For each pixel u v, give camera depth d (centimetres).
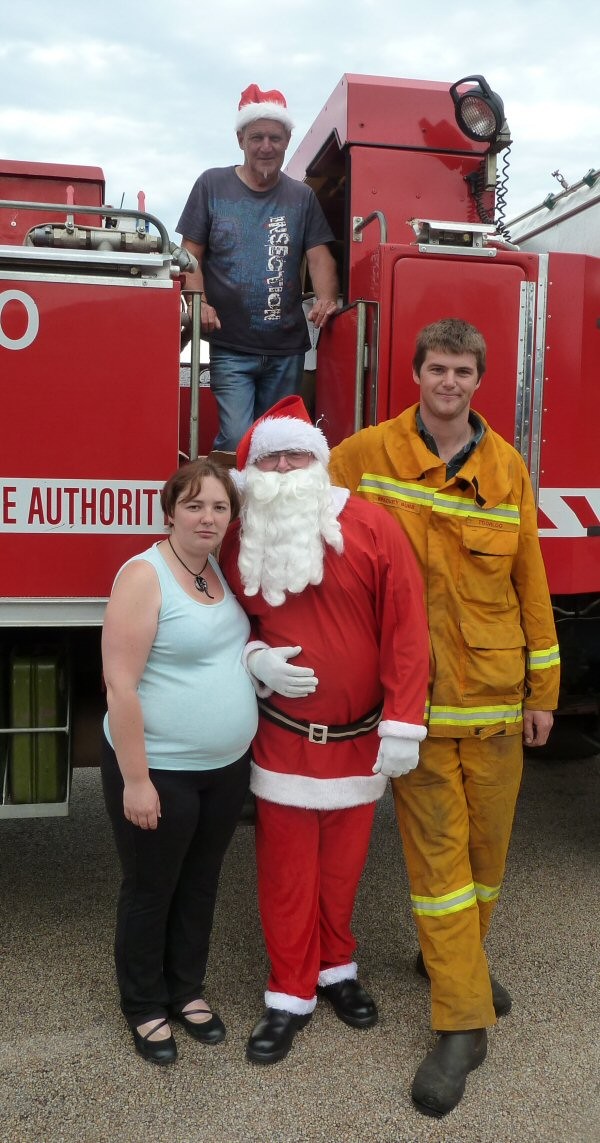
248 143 342
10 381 270
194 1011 267
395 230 378
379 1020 277
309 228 362
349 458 278
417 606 248
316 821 265
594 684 380
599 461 335
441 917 257
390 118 375
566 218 458
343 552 245
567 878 376
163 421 279
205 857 258
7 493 273
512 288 314
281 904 265
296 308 362
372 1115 237
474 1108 240
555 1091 247
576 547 332
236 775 252
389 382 309
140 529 281
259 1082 249
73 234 272
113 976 300
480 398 316
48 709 299
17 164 429
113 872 376
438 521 260
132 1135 229
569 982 300
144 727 240
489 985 256
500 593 263
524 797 468
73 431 275
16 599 277
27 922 334
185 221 354
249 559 247
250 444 252
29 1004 283
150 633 235
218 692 241
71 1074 251
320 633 250
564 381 323
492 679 258
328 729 256
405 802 265
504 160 379
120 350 275
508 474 261
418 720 246
